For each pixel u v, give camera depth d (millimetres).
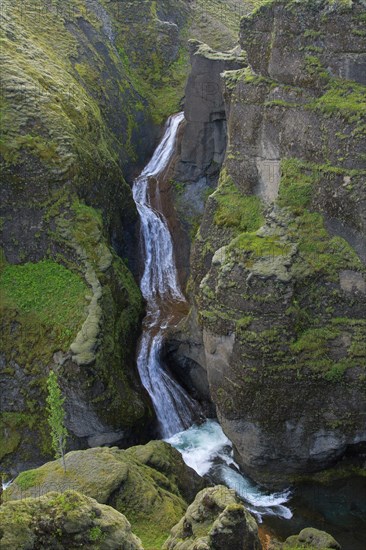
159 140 54875
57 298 36625
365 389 29625
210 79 44094
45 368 34719
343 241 30547
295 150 32156
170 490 28922
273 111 33125
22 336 35938
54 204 38281
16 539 15203
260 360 29984
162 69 58469
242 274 30484
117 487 26406
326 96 31016
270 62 33469
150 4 59688
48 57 46750
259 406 30641
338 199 30328
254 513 30094
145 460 29938
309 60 31562
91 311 35219
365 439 30500
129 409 34562
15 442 34469
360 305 30078
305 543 25828
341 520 29734
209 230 36000
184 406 37938
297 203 31531
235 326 30562
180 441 35750
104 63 53438
